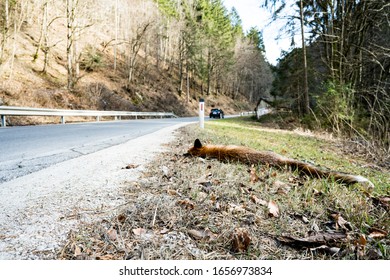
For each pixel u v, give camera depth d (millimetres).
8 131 8766
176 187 2607
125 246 1578
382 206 2600
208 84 63969
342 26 14430
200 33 53656
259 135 10922
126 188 2557
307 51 19312
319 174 3316
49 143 5824
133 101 31953
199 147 4234
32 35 26828
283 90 25375
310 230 1931
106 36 43062
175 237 1704
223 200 2344
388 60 13625
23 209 2008
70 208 2045
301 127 17516
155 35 43281
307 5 16312
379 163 7316
